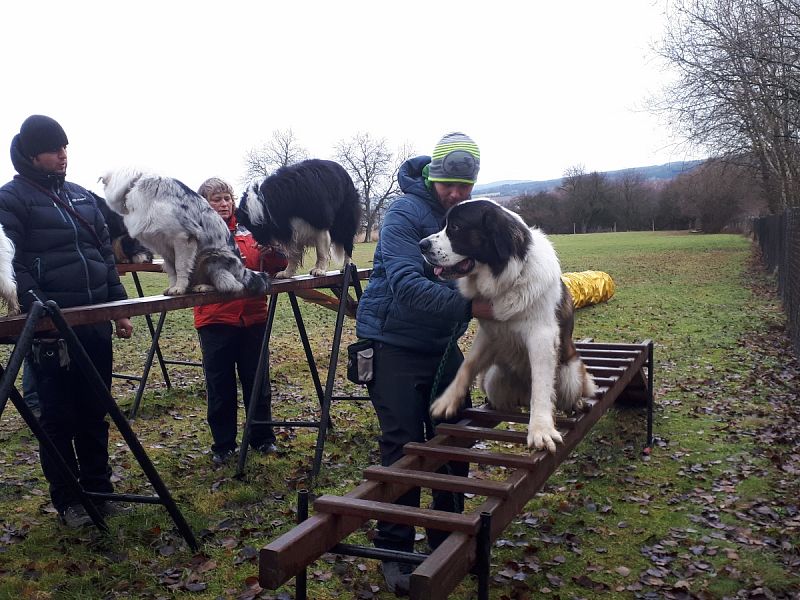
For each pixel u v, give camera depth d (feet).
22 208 13.16
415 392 12.16
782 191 76.79
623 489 16.70
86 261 13.94
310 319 46.85
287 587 12.19
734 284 64.44
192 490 16.56
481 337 12.85
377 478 9.80
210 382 18.25
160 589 12.10
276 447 19.52
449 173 11.77
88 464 14.78
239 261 15.51
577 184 256.11
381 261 12.39
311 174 19.84
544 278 11.88
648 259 102.17
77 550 13.43
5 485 16.98
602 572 12.75
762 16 50.85
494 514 8.70
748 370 28.73
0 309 12.47
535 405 11.71
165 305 13.41
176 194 14.83
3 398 10.27
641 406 22.82
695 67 63.77
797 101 49.26
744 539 13.89
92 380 11.85
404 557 8.59
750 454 18.80
